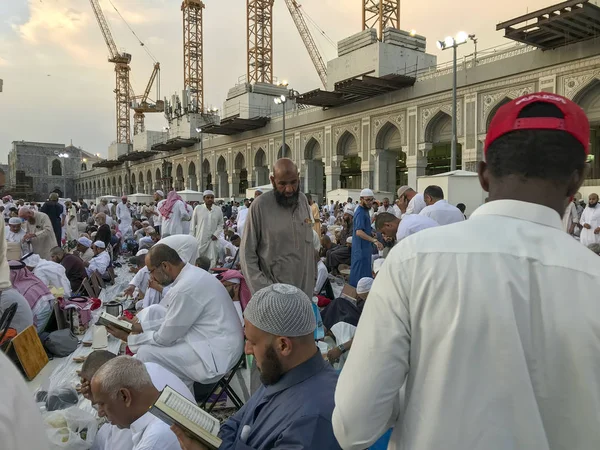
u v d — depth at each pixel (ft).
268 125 116.88
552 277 3.10
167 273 11.32
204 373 10.80
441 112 78.43
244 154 126.52
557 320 2.99
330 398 5.54
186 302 10.96
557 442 3.02
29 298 16.75
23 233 27.63
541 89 65.10
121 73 267.39
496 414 3.00
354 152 96.94
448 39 54.44
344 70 98.58
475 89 72.79
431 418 3.19
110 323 11.79
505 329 3.02
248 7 152.97
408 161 83.56
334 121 98.58
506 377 2.98
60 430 9.12
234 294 14.26
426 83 79.56
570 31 57.93
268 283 11.33
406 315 3.42
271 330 5.70
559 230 3.36
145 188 187.21
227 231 37.78
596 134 75.82
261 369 5.90
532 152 3.28
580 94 61.41
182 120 156.87
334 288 27.48
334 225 55.42
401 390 3.70
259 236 11.66
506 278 3.13
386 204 52.44
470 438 3.04
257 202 11.66
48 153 286.66
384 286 3.55
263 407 5.99
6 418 2.21
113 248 41.29
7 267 12.28
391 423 3.77
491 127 3.64
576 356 2.92
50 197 34.91
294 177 11.43
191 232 30.09
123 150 229.66
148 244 33.71
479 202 46.11
